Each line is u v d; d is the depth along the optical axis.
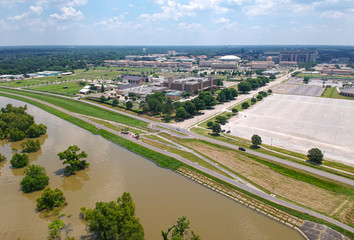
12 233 76.81
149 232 76.00
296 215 83.31
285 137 151.12
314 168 113.44
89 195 95.31
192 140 147.00
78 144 144.62
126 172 112.62
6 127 156.62
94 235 75.31
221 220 81.88
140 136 154.25
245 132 159.62
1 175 110.06
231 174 109.38
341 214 83.75
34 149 134.62
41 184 99.19
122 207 75.75
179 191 97.88
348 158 123.38
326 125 172.25
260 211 86.00
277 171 111.44
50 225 76.69
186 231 74.94
